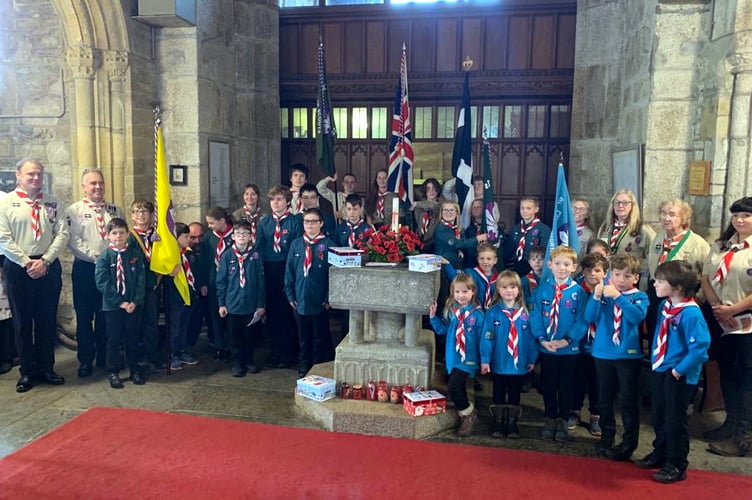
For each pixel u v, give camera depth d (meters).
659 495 3.01
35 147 5.93
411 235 4.20
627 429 3.38
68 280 5.96
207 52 6.13
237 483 3.08
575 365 3.68
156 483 3.07
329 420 3.78
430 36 6.83
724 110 4.35
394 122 5.13
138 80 5.78
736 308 3.50
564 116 6.68
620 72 5.79
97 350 4.96
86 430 3.71
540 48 6.60
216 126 6.36
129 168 5.77
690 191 4.71
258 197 5.67
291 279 4.71
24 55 5.80
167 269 4.71
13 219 4.38
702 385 4.24
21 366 4.43
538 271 4.11
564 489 3.06
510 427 3.75
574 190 6.45
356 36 6.99
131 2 5.62
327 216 5.50
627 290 3.39
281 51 7.18
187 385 4.59
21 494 2.96
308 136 7.31
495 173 6.92
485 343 3.70
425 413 3.72
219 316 5.18
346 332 5.43
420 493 3.00
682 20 4.67
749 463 3.43
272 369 5.02
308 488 3.04
